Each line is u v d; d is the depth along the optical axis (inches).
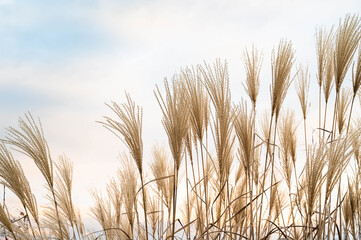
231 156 107.0
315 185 85.1
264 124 121.3
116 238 102.9
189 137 97.7
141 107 80.7
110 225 104.7
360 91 110.0
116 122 79.7
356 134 88.5
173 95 81.7
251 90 97.0
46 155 87.0
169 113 80.4
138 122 80.7
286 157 118.9
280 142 120.2
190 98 91.0
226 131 89.1
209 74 88.7
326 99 103.8
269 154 114.5
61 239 89.4
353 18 94.7
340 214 99.8
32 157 85.5
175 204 80.6
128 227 105.8
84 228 107.1
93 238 101.5
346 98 108.4
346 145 84.5
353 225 106.0
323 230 91.3
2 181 84.4
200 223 95.0
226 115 88.4
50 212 98.2
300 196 113.6
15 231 85.3
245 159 97.3
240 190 116.2
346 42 95.0
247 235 103.0
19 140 84.8
